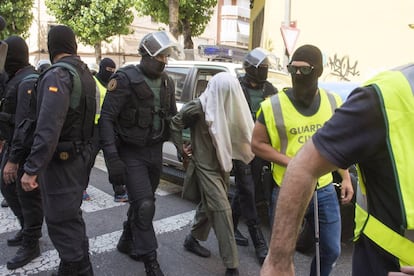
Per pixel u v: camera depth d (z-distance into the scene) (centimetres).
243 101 318
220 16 3050
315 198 228
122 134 293
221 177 320
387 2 953
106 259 343
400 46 934
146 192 297
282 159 234
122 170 282
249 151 322
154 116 302
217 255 359
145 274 319
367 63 998
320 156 116
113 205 481
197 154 318
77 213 267
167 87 312
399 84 112
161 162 318
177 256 353
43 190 262
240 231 416
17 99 303
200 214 338
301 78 230
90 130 272
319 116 240
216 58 727
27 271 314
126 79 288
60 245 262
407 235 114
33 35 2228
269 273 123
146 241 295
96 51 1922
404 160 110
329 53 1076
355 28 1019
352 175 318
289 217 120
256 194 349
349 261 351
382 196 119
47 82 244
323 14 1085
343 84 441
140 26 2444
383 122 110
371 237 123
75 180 264
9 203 346
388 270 120
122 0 1769
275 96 248
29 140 265
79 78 258
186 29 1364
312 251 362
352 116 112
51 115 238
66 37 263
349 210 347
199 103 312
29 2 1848
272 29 1229
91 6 1766
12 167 287
